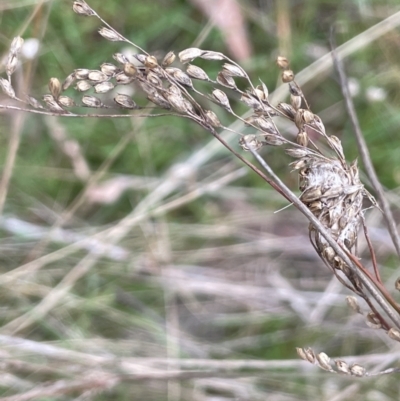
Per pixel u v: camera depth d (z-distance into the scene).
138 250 0.53
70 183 0.55
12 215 0.53
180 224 0.54
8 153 0.50
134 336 0.51
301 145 0.36
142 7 0.56
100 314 0.51
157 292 0.52
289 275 0.55
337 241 0.36
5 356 0.45
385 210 0.38
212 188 0.51
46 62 0.53
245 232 0.55
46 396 0.45
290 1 0.57
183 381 0.47
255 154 0.36
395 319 0.36
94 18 0.55
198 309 0.54
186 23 0.56
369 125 0.54
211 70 0.55
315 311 0.51
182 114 0.36
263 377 0.46
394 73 0.55
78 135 0.54
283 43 0.55
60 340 0.48
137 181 0.54
